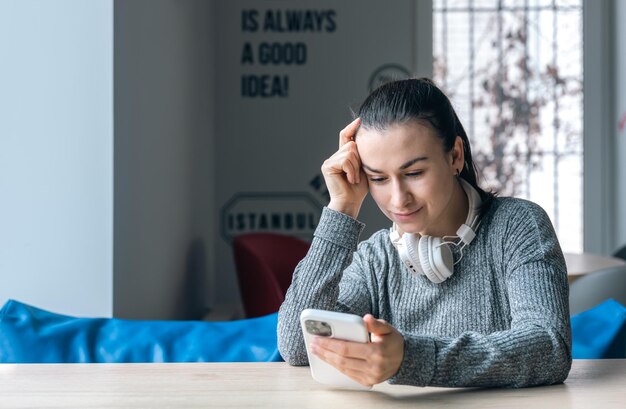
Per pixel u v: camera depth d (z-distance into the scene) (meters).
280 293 3.96
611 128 5.98
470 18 6.00
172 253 3.61
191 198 4.27
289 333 1.42
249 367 1.38
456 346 1.21
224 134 5.61
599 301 3.13
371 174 1.38
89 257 2.37
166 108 3.44
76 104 2.36
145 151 2.92
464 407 1.12
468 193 1.49
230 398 1.17
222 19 5.57
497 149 6.05
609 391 1.20
